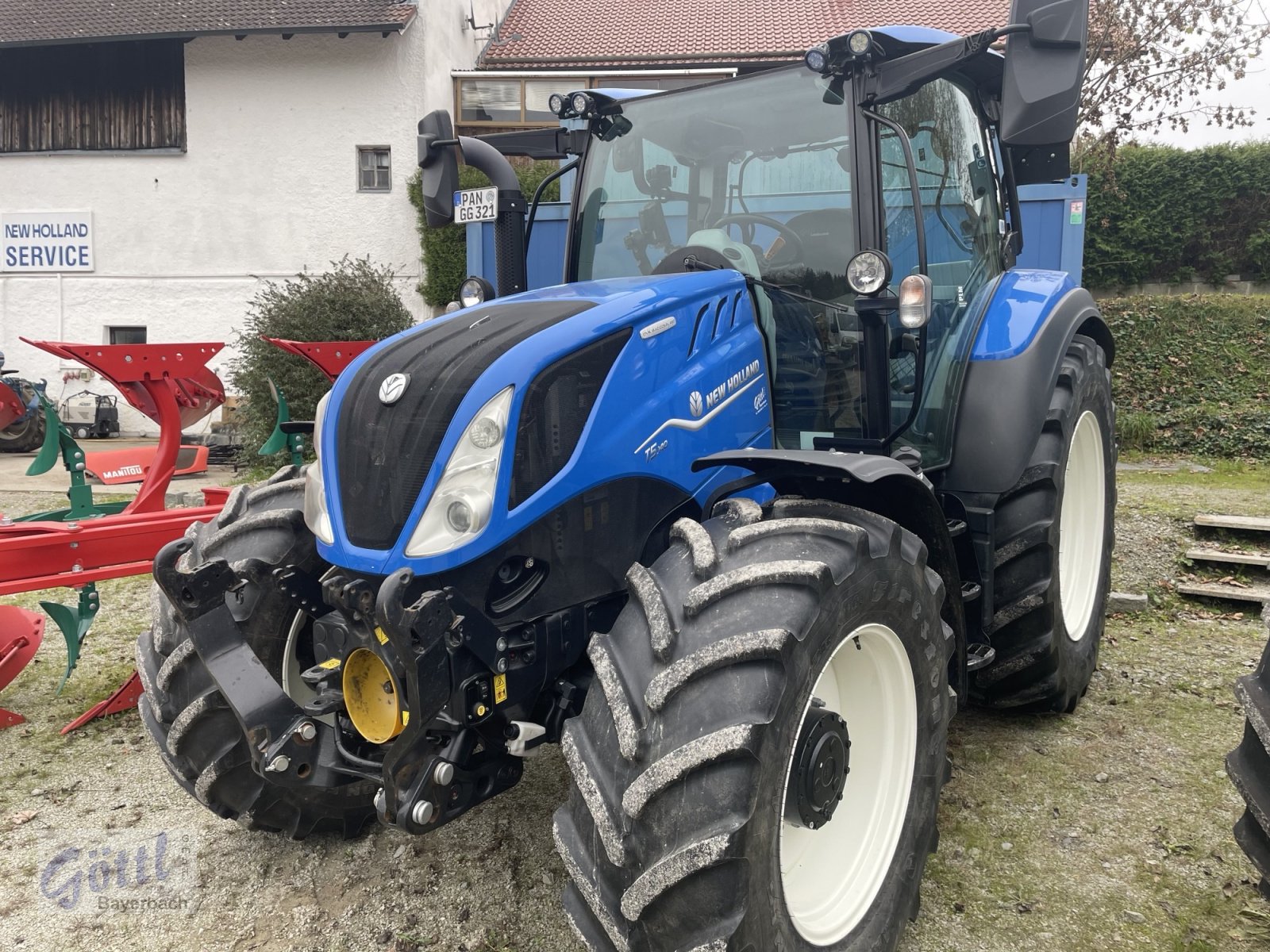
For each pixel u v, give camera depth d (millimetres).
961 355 3135
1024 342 3119
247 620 2498
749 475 2266
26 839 2814
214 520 2738
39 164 14562
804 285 2670
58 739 3514
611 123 3113
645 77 14305
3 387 8156
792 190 2719
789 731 1813
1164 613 4590
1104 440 3770
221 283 14562
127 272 14656
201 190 14414
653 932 1736
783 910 1852
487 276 7609
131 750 3420
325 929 2375
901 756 2252
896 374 2789
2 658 3678
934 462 3000
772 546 1968
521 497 2021
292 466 2980
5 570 3344
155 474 4320
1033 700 3250
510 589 2090
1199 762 3129
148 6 14430
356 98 14070
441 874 2602
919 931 2316
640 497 2252
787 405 2693
